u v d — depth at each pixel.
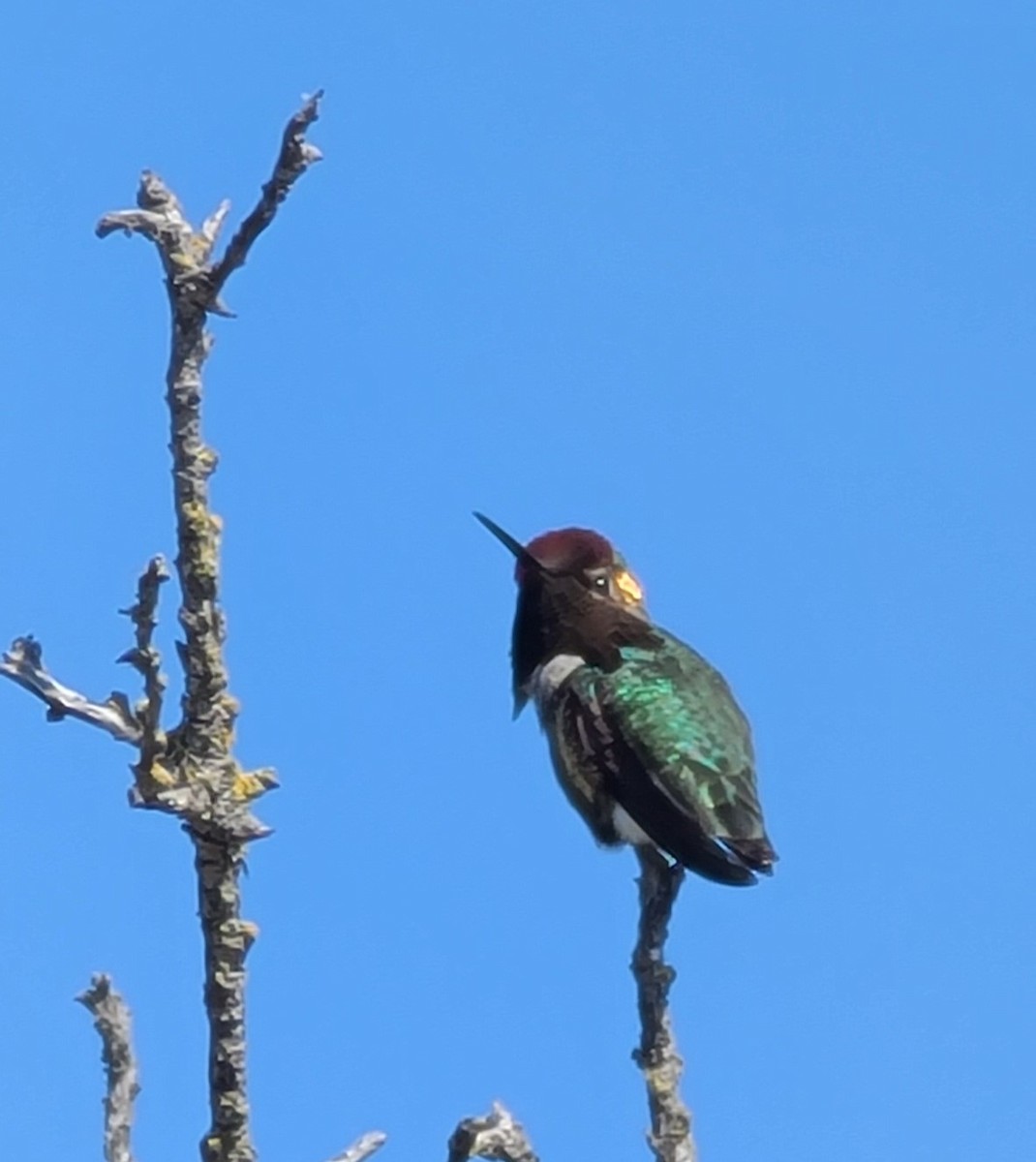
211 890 7.71
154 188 8.19
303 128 7.73
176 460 7.98
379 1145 7.46
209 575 7.93
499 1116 7.59
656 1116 9.00
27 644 7.93
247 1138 7.46
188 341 7.96
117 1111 7.29
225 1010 7.55
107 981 7.38
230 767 7.92
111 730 7.93
